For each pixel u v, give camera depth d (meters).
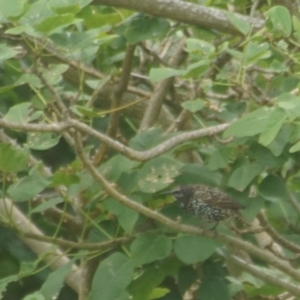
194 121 10.20
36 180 7.38
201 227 7.61
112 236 8.00
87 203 7.92
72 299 11.73
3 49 7.18
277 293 8.68
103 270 7.38
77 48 7.36
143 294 7.91
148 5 8.58
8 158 7.06
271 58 8.72
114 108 9.33
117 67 9.93
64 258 9.38
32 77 7.54
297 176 8.46
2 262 11.53
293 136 7.16
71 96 9.25
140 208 7.20
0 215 7.53
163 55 10.94
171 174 7.47
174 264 7.86
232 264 8.79
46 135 7.54
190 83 10.54
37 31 6.66
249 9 10.72
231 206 7.84
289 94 6.75
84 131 6.71
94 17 8.49
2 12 6.79
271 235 8.70
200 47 7.41
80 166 7.50
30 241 9.37
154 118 9.73
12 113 7.34
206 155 8.83
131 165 7.57
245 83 8.43
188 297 8.72
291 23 7.58
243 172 7.52
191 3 8.77
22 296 11.43
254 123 6.67
